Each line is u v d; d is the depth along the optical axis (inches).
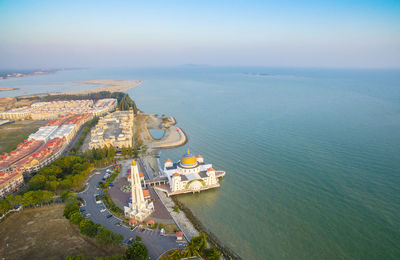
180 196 7775.6
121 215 6599.4
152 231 6033.5
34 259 5064.0
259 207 7007.9
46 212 6732.3
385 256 5329.7
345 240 5762.8
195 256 5182.1
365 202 6978.4
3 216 6501.0
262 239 5876.0
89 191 7800.2
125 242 5610.2
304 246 5644.7
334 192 7475.4
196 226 6254.9
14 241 5595.5
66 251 5295.3
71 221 6102.4
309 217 6520.7
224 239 5885.8
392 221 6254.9
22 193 7667.3
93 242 5580.7
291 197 7342.5
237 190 7864.2
